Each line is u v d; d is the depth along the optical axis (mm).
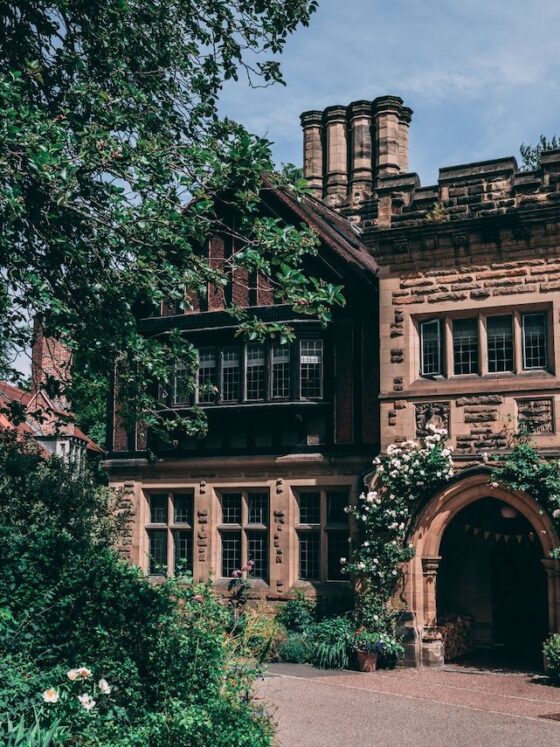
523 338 15398
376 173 22125
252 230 10031
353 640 14867
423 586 15391
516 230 15320
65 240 9438
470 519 16703
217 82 11906
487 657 16203
